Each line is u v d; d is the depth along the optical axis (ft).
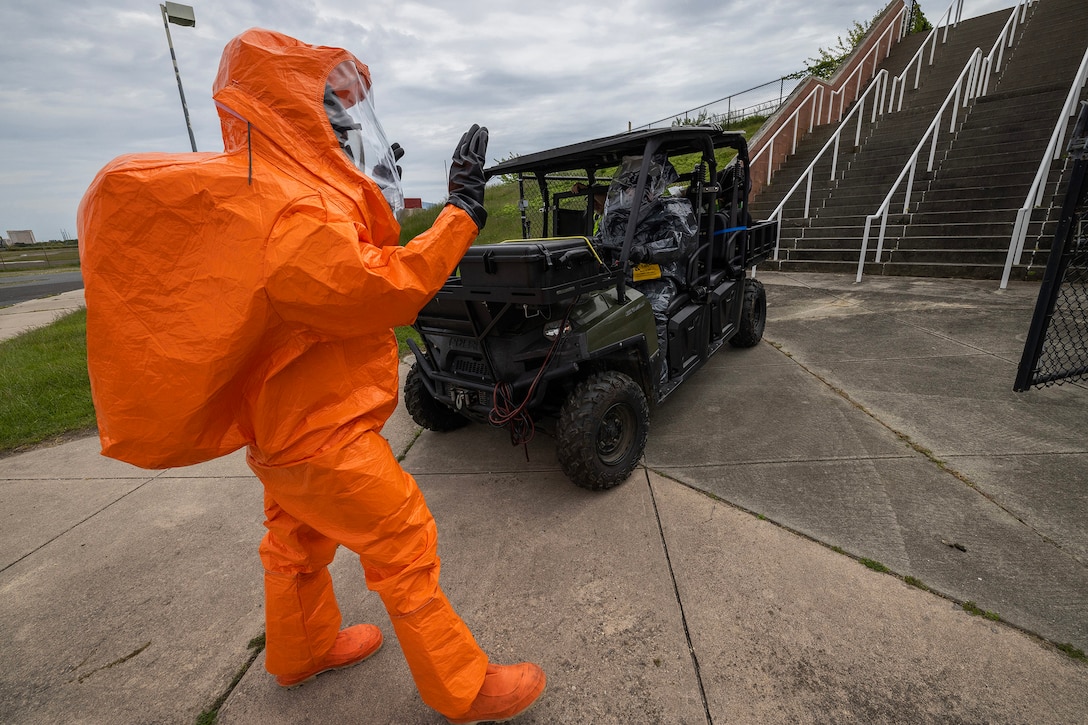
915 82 38.99
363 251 3.64
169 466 3.87
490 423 8.89
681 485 9.36
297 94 3.62
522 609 6.80
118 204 3.22
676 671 5.76
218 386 3.56
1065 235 9.43
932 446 9.98
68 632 6.99
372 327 3.92
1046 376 10.87
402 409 13.97
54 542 9.04
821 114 40.45
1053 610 6.17
